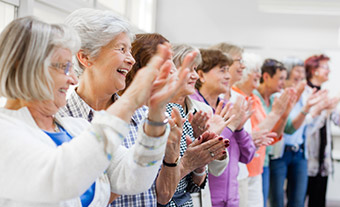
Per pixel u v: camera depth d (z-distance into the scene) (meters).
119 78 1.30
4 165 0.75
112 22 1.26
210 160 1.46
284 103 2.80
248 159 2.29
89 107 1.29
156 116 0.85
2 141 0.76
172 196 1.42
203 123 1.67
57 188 0.74
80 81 1.33
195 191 1.62
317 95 3.52
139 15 4.05
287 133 3.56
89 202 0.96
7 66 0.79
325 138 4.00
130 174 0.96
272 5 4.70
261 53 4.74
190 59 0.80
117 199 1.26
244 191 2.61
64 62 0.84
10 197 0.76
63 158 0.74
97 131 0.75
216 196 2.09
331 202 4.71
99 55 1.27
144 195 1.31
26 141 0.77
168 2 4.74
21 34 0.79
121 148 1.05
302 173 3.73
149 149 0.88
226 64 2.20
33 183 0.74
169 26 4.75
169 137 1.30
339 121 4.34
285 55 4.74
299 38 4.73
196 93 2.17
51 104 0.87
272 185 3.59
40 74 0.80
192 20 4.74
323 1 4.65
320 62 4.49
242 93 2.96
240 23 4.73
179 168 1.37
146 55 1.51
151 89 0.81
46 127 0.92
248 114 2.17
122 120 0.77
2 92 0.81
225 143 1.44
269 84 3.44
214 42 4.74
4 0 1.63
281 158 3.58
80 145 0.75
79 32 1.24
